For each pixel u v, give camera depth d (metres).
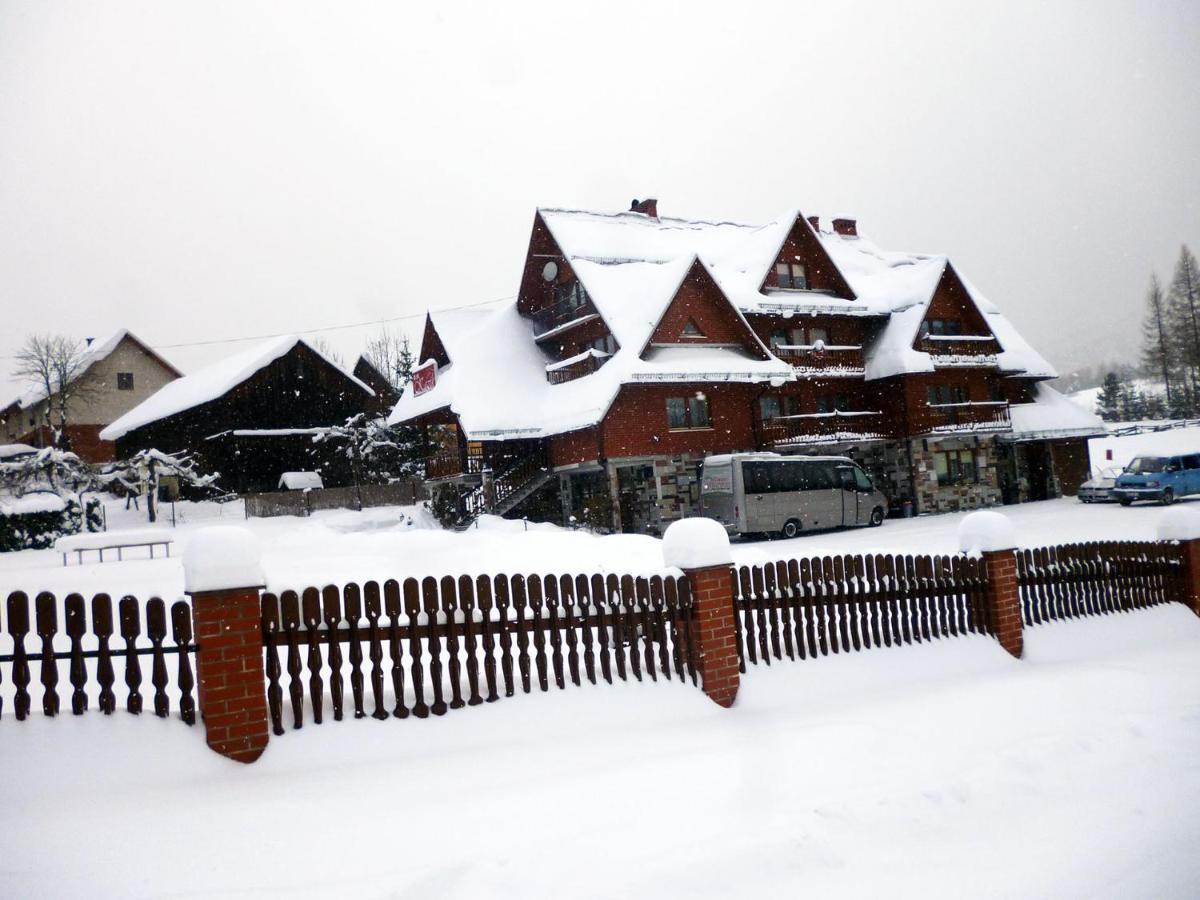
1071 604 11.08
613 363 29.41
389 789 5.24
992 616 9.81
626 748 6.18
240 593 5.48
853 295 35.47
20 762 4.84
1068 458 39.75
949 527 26.52
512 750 5.95
